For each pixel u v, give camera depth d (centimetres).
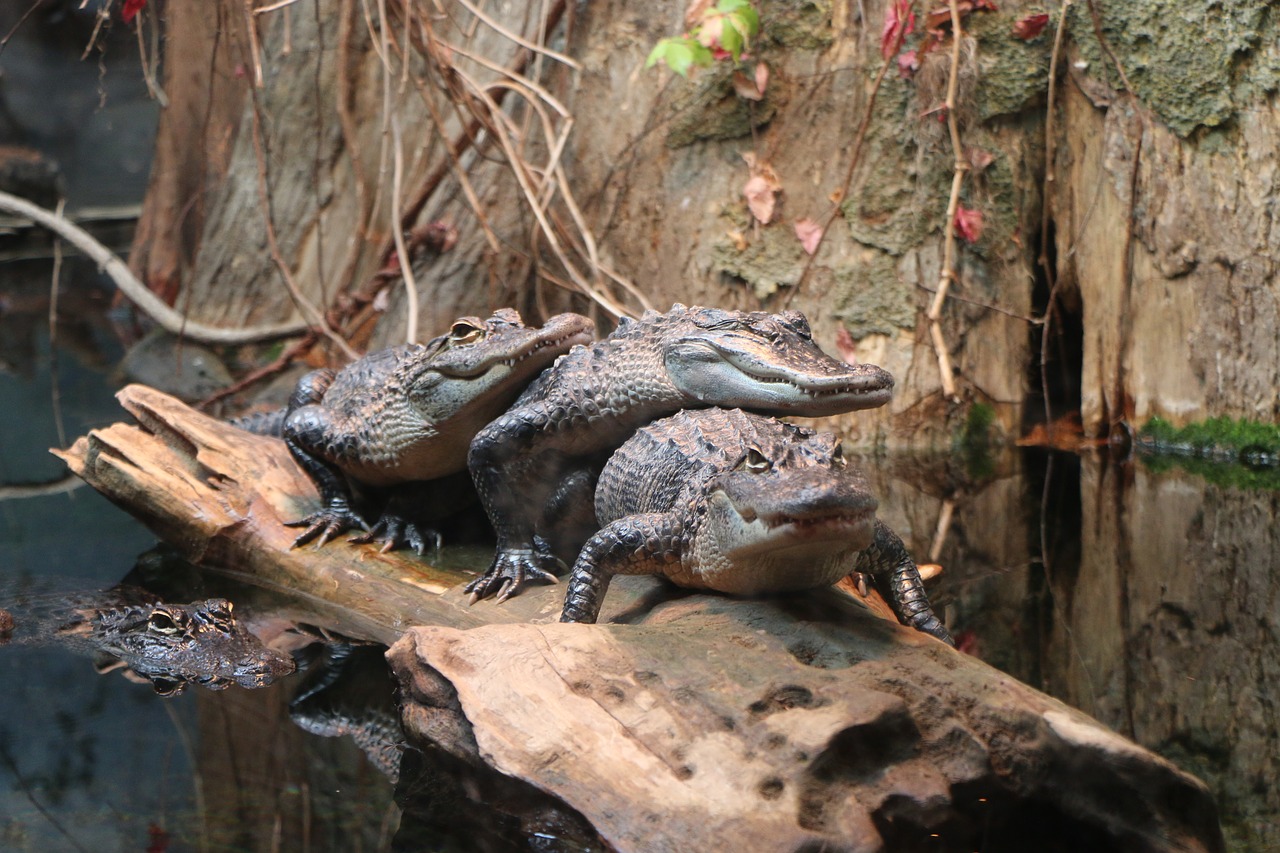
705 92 905
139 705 481
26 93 1767
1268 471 789
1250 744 412
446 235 961
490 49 960
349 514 633
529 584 545
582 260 931
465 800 394
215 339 1050
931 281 875
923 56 867
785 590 435
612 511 520
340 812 390
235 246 1118
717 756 352
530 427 543
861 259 882
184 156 1239
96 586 618
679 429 499
